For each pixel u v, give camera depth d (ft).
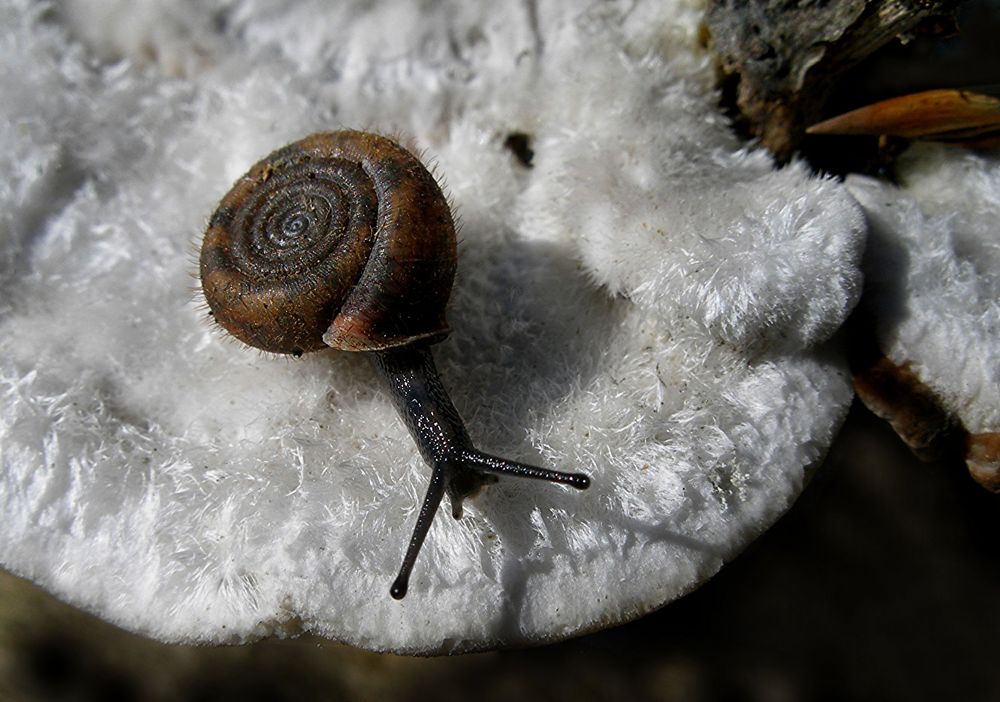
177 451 0.16
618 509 0.15
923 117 0.16
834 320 0.15
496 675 0.18
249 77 0.18
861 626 0.19
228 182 0.18
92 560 0.15
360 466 0.15
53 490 0.15
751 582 0.19
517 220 0.17
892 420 0.16
